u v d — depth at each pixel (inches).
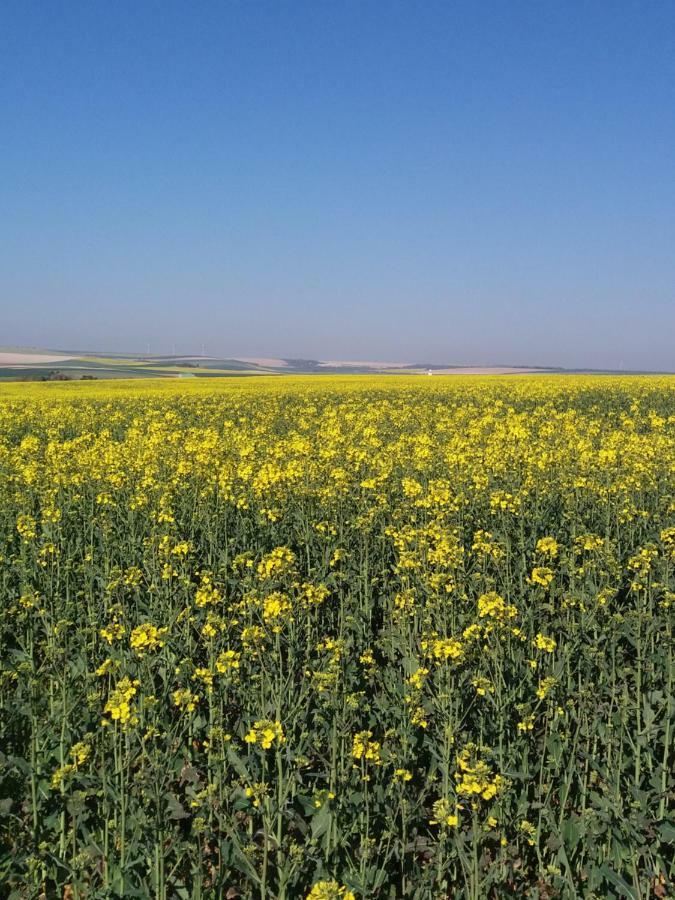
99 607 341.1
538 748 253.0
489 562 381.4
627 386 1615.4
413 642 298.4
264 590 320.8
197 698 229.5
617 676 290.8
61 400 1412.4
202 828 198.8
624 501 455.5
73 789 228.8
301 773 235.6
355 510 479.5
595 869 198.2
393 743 232.7
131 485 522.9
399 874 211.2
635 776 229.6
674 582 348.5
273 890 199.2
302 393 1576.0
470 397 1448.1
